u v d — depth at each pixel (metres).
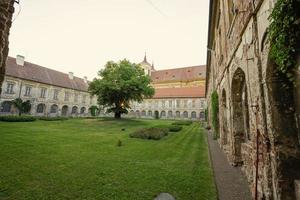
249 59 4.27
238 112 6.65
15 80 33.59
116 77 28.41
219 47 10.26
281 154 3.12
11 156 7.18
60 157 7.39
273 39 2.83
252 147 4.23
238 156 6.57
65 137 12.81
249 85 4.35
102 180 5.13
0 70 3.03
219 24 10.14
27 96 35.66
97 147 9.77
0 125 17.98
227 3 7.20
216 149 9.78
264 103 3.54
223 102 9.41
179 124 29.23
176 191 4.49
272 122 3.24
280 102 3.26
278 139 3.17
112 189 4.57
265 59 3.38
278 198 3.08
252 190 4.24
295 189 2.96
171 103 55.09
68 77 48.31
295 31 2.37
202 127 25.34
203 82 59.25
